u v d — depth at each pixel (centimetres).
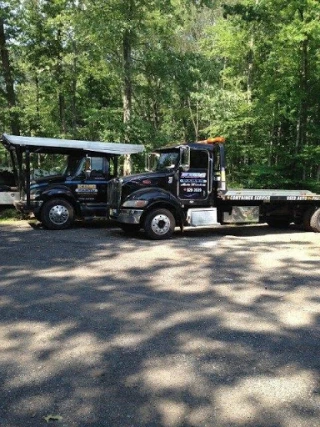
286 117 1848
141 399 304
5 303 521
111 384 326
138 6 1576
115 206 1057
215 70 1805
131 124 1680
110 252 843
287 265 733
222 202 1127
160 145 1702
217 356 374
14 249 870
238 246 925
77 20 1584
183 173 1069
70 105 2391
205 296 550
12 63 2036
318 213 1192
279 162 1844
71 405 297
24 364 360
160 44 1695
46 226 1196
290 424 275
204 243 962
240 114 1825
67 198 1229
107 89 2441
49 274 663
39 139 1198
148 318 468
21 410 292
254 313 486
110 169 1291
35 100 2355
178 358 369
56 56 2036
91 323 453
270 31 1802
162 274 666
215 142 1105
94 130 2134
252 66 1953
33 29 1934
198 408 293
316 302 527
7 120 1816
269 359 368
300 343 404
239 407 294
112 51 1722
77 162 1261
